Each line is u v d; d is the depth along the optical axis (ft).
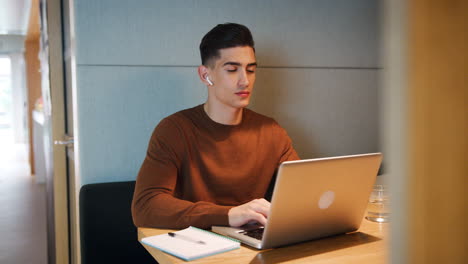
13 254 11.15
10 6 26.03
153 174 5.04
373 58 8.33
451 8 0.82
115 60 6.64
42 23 9.74
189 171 5.39
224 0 7.20
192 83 7.05
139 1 6.72
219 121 5.61
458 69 0.83
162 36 6.86
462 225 0.86
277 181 3.38
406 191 0.86
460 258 0.86
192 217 4.30
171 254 3.53
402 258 0.88
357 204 4.06
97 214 6.09
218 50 5.39
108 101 6.63
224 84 5.42
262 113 7.59
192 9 7.00
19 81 45.73
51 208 8.90
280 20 7.61
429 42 0.82
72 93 6.98
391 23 0.86
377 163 4.03
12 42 38.73
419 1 0.82
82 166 6.56
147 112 6.82
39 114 17.87
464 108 0.84
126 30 6.68
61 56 8.40
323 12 7.92
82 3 6.46
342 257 3.52
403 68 0.84
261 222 4.01
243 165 5.64
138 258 6.21
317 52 7.91
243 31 5.46
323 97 8.00
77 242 6.93
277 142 6.03
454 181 0.85
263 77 7.56
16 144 45.21
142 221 4.58
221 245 3.66
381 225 4.52
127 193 6.28
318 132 8.00
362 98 8.29
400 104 0.85
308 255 3.56
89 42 6.51
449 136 0.84
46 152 9.61
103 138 6.62
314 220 3.80
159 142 5.28
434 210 0.85
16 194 19.20
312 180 3.57
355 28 8.18
